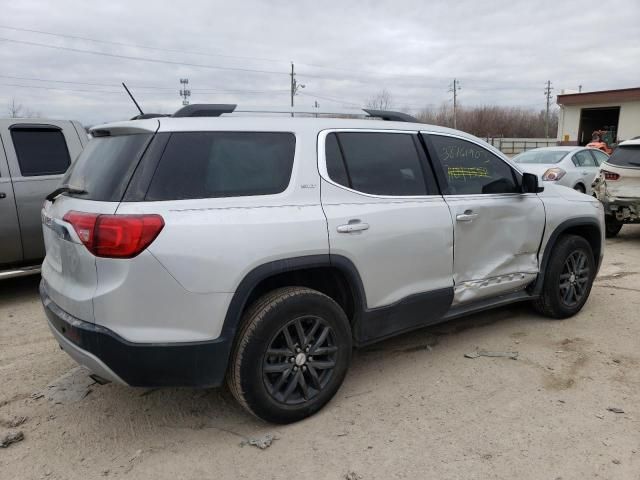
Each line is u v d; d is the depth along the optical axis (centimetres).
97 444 298
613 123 3578
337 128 342
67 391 359
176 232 267
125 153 285
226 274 277
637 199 826
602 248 510
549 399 338
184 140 287
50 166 577
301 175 315
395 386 359
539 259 452
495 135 7394
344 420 318
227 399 348
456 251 384
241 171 299
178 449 292
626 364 388
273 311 292
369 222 332
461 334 450
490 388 354
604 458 277
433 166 383
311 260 305
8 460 284
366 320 339
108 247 260
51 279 311
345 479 265
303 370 312
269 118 323
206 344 277
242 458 283
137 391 359
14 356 418
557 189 486
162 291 265
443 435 300
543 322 475
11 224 545
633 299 544
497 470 269
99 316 265
